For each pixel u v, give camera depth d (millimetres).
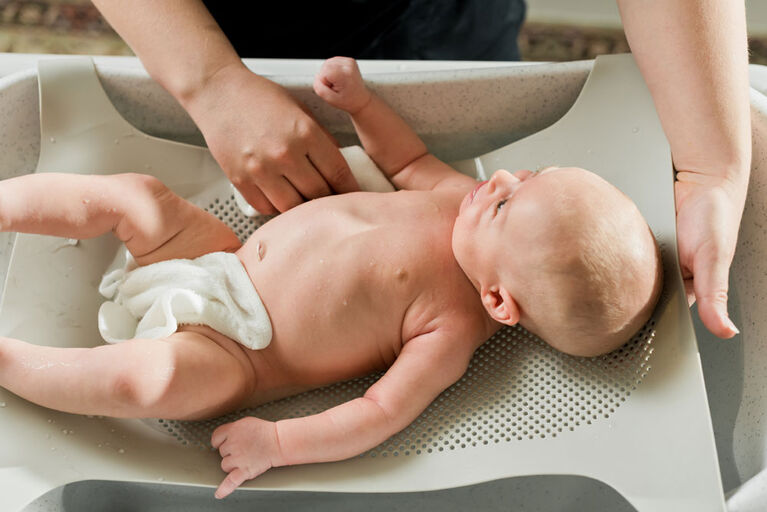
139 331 925
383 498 1011
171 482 869
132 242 957
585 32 2025
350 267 921
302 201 1012
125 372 819
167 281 940
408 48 1378
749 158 909
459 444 894
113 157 1062
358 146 1074
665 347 870
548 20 2041
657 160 981
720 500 789
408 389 880
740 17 927
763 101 974
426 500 1012
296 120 958
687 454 821
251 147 957
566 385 909
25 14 1994
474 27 1420
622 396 880
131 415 841
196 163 1088
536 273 826
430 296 920
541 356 935
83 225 922
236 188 1004
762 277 958
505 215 854
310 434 854
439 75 1055
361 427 860
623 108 1026
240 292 930
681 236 889
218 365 876
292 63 1104
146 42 994
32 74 1051
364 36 1302
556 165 1045
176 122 1103
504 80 1055
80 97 1058
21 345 835
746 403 936
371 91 1059
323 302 917
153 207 951
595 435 872
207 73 974
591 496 987
